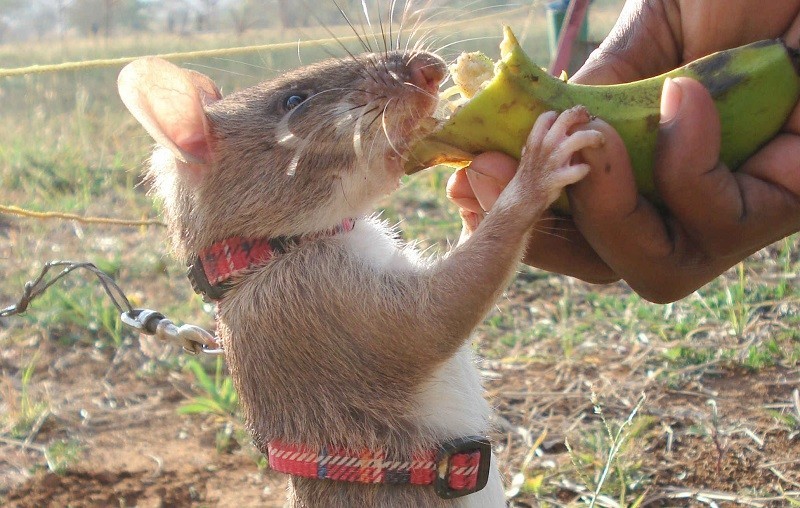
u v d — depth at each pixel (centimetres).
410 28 63
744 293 83
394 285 51
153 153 59
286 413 53
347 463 52
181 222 55
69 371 84
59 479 71
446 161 53
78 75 204
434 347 51
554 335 81
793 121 50
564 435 70
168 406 79
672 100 47
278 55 117
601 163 47
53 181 137
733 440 68
